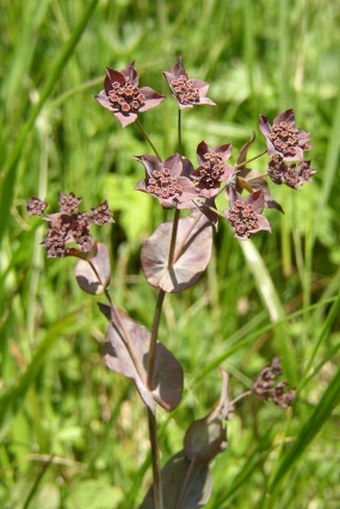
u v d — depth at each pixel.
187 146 0.55
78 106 0.51
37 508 0.42
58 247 0.32
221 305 0.51
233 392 0.48
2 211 0.41
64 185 0.50
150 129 0.55
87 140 0.50
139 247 0.53
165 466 0.35
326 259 0.56
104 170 0.51
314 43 0.61
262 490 0.43
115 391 0.46
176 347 0.47
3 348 0.44
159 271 0.33
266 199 0.32
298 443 0.36
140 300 0.50
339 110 0.43
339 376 0.35
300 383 0.37
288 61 0.47
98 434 0.46
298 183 0.31
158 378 0.34
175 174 0.30
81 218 0.32
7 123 0.48
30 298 0.45
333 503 0.43
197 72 0.59
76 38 0.41
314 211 0.54
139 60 0.56
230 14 0.61
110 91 0.30
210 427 0.35
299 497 0.42
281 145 0.31
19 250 0.40
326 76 0.61
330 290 0.48
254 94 0.51
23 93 0.50
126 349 0.34
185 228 0.33
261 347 0.51
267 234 0.54
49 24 0.56
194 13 0.62
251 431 0.45
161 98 0.31
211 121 0.57
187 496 0.35
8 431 0.44
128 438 0.46
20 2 0.54
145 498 0.35
